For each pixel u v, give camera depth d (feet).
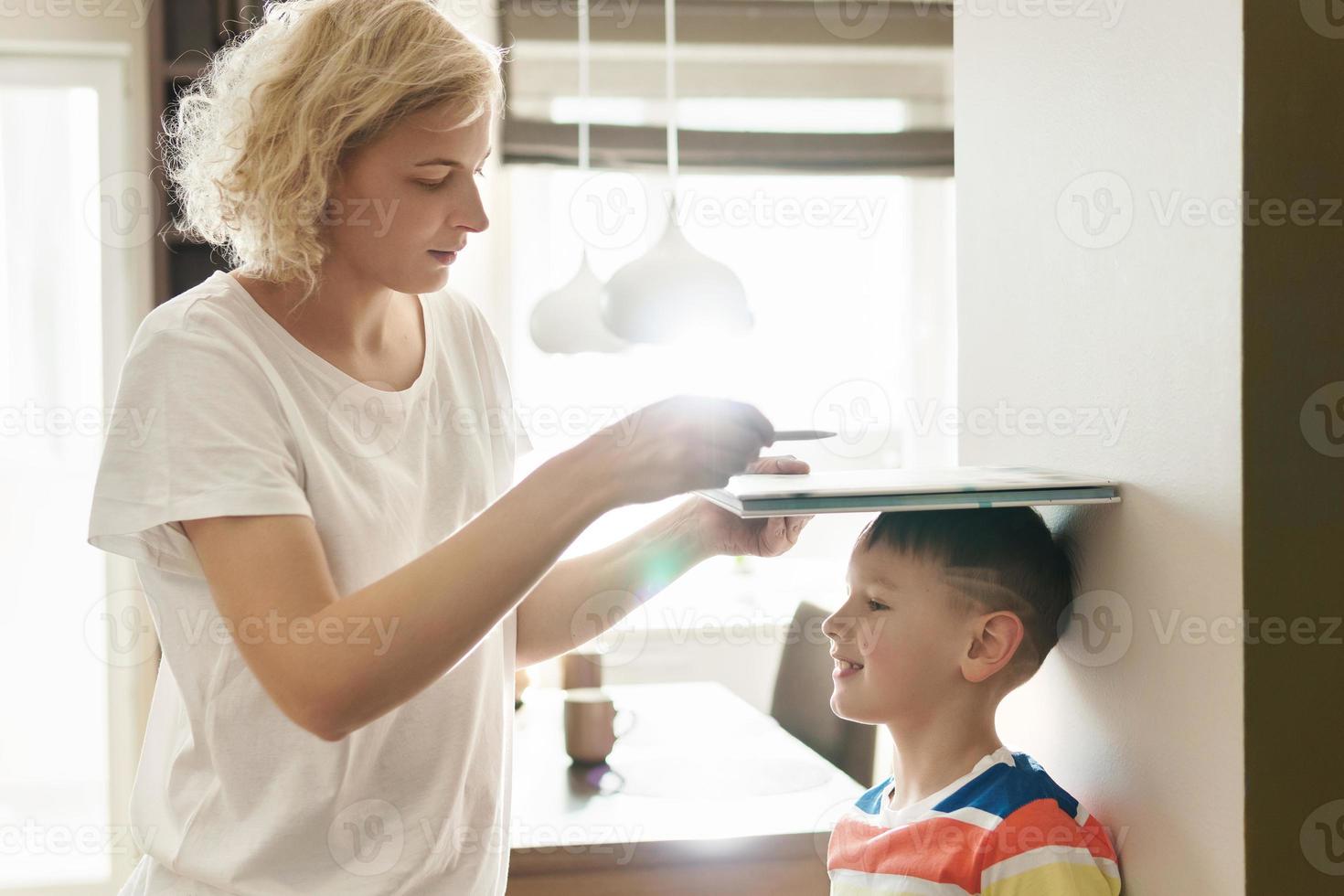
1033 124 2.72
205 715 2.58
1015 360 2.85
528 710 6.62
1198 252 2.10
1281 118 1.99
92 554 8.95
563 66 10.62
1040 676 2.78
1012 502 2.34
